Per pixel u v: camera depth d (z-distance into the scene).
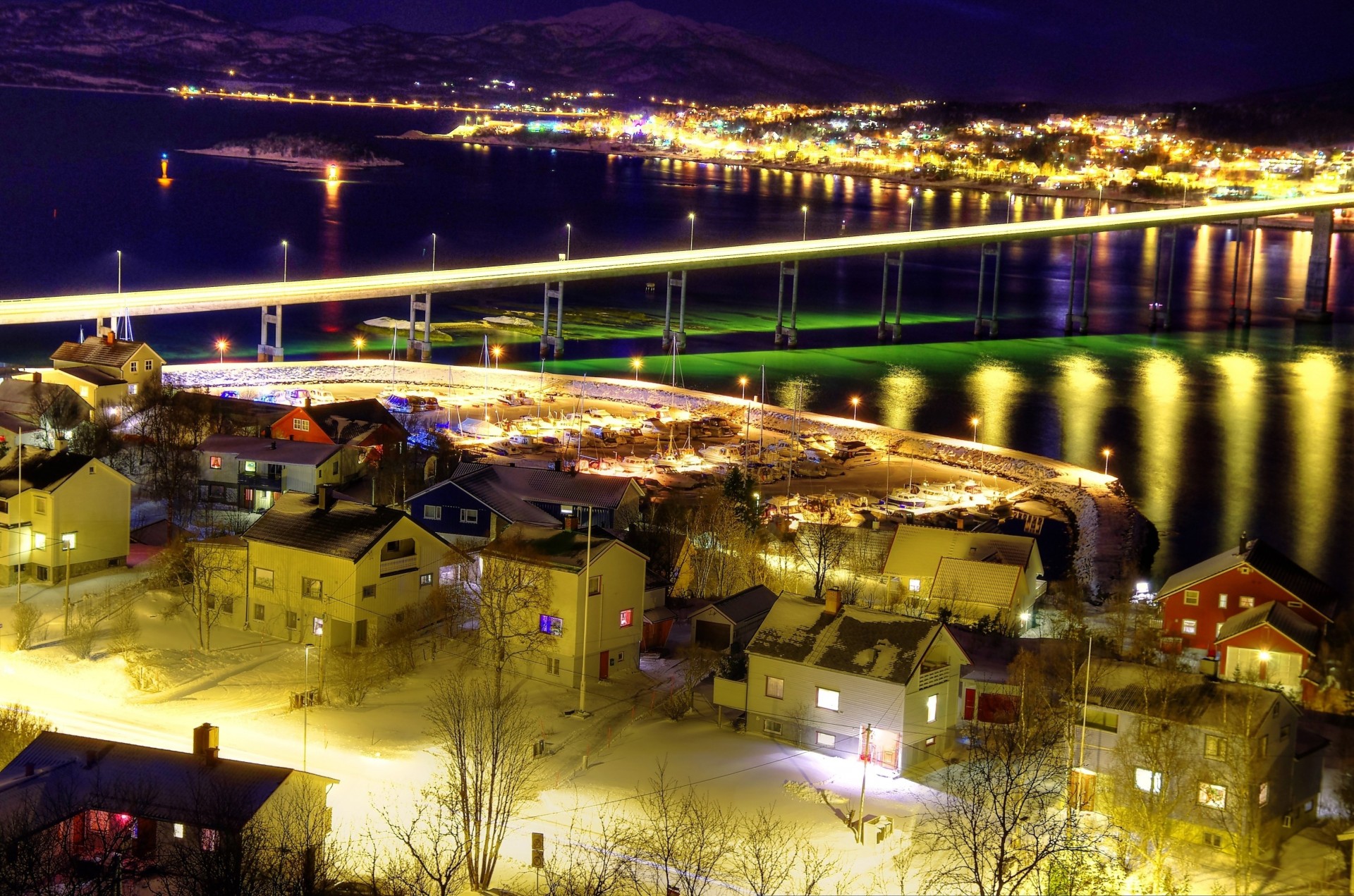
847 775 53.62
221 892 35.81
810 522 97.62
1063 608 80.50
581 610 61.38
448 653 64.25
